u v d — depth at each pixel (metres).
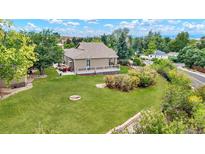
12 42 19.33
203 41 26.64
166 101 14.16
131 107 15.73
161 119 10.34
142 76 21.02
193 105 13.66
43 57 24.84
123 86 19.53
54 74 26.67
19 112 14.61
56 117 13.94
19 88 19.91
